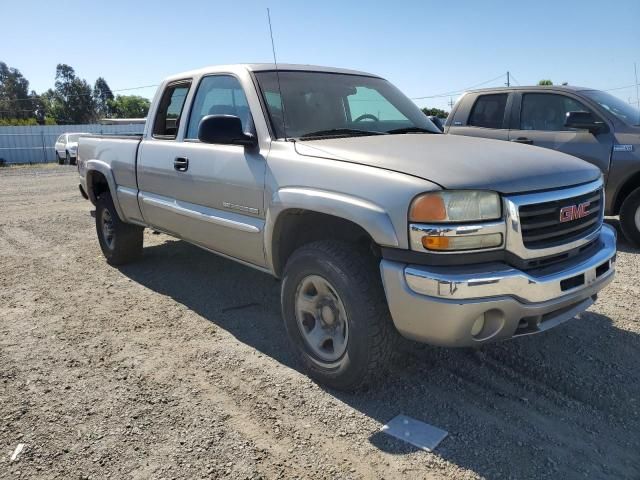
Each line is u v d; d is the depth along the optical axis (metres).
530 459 2.56
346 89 4.25
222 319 4.37
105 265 6.04
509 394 3.13
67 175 20.48
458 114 7.80
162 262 6.06
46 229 8.27
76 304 4.77
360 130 3.95
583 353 3.61
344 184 2.97
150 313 4.52
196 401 3.11
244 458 2.60
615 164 6.34
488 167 2.87
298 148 3.39
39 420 2.94
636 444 2.67
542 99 7.07
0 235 7.85
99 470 2.53
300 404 3.06
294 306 3.35
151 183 4.80
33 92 93.56
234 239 3.88
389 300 2.79
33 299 4.92
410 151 3.13
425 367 3.47
